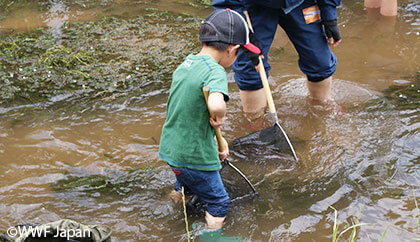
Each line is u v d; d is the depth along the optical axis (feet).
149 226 10.62
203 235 10.32
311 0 13.34
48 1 26.03
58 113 15.51
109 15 24.04
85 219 10.79
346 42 20.12
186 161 9.86
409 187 11.64
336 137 13.87
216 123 9.42
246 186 11.88
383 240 9.96
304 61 14.44
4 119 15.08
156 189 11.89
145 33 21.75
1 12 24.59
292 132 14.21
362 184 11.84
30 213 10.94
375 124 14.35
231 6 13.23
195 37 21.27
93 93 16.76
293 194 11.64
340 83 16.75
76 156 13.26
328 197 11.45
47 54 19.44
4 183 12.05
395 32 20.84
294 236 10.25
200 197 10.48
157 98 16.43
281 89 16.62
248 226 10.58
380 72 17.58
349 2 24.59
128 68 18.49
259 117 15.02
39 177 12.32
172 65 18.74
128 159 13.15
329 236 10.21
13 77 17.71
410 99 15.64
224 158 10.84
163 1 25.98
